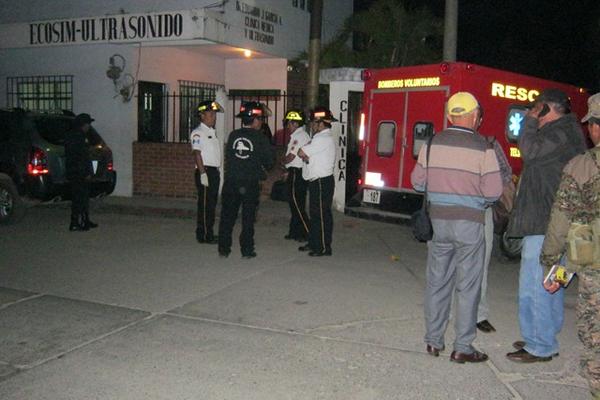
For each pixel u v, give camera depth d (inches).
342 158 476.1
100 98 552.7
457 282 192.4
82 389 176.7
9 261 319.6
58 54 564.7
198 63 605.3
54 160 409.4
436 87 335.6
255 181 322.7
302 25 649.6
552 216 155.4
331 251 341.1
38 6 569.9
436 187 188.5
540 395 174.7
